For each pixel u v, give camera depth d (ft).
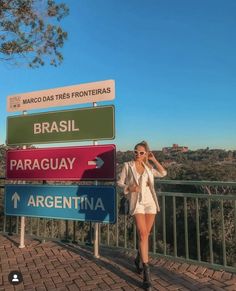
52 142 23.79
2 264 21.02
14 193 25.09
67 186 23.06
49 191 23.68
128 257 21.86
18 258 22.11
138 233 18.02
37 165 24.34
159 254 21.35
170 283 17.62
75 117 22.97
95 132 22.25
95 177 22.15
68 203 23.03
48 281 18.30
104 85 22.02
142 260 17.30
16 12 32.22
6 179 25.62
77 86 22.95
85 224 27.20
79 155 22.74
